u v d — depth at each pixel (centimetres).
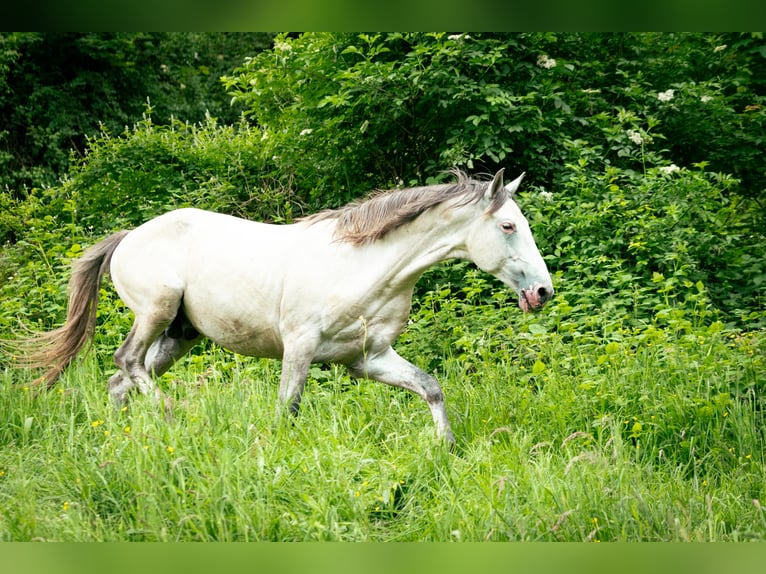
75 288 836
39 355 834
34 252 1220
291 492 587
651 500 588
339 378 847
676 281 938
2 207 1428
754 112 1384
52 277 1113
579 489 583
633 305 995
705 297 985
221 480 567
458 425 750
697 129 1333
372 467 637
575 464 624
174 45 2706
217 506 549
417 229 720
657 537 546
